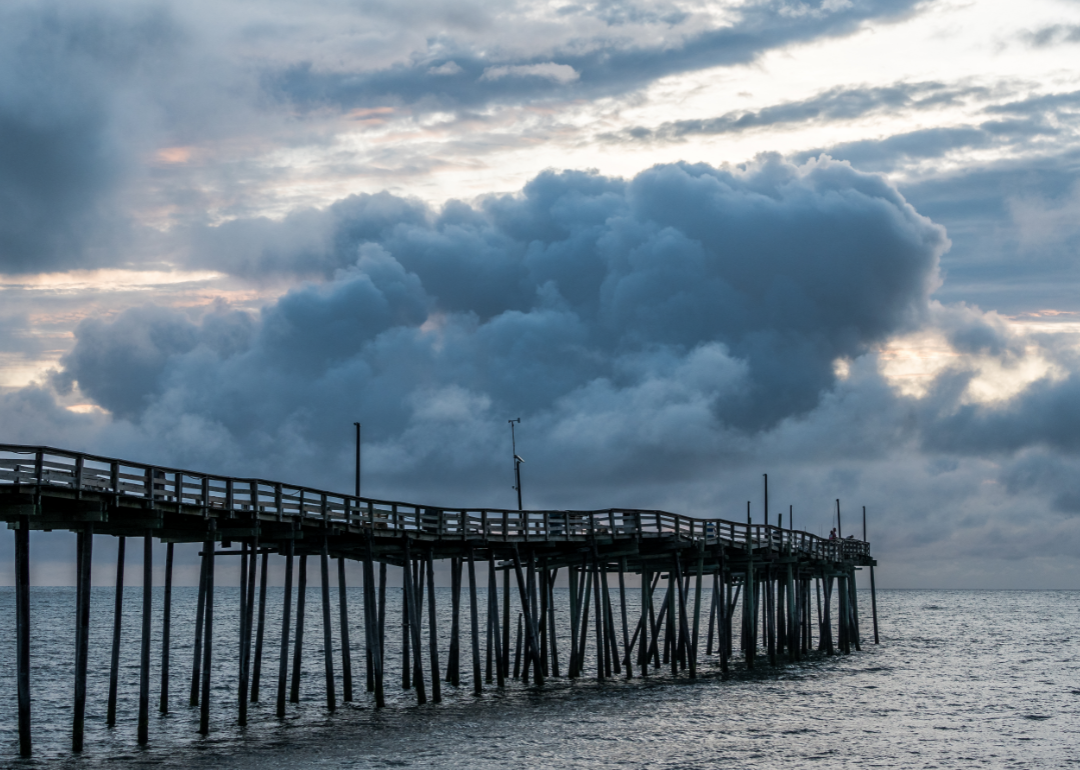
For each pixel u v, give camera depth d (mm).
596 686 48938
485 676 53688
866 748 36625
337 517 38500
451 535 42812
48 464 26797
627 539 48438
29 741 29844
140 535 34906
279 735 36188
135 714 42125
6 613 164625
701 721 40375
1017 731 40688
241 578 36625
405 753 33594
